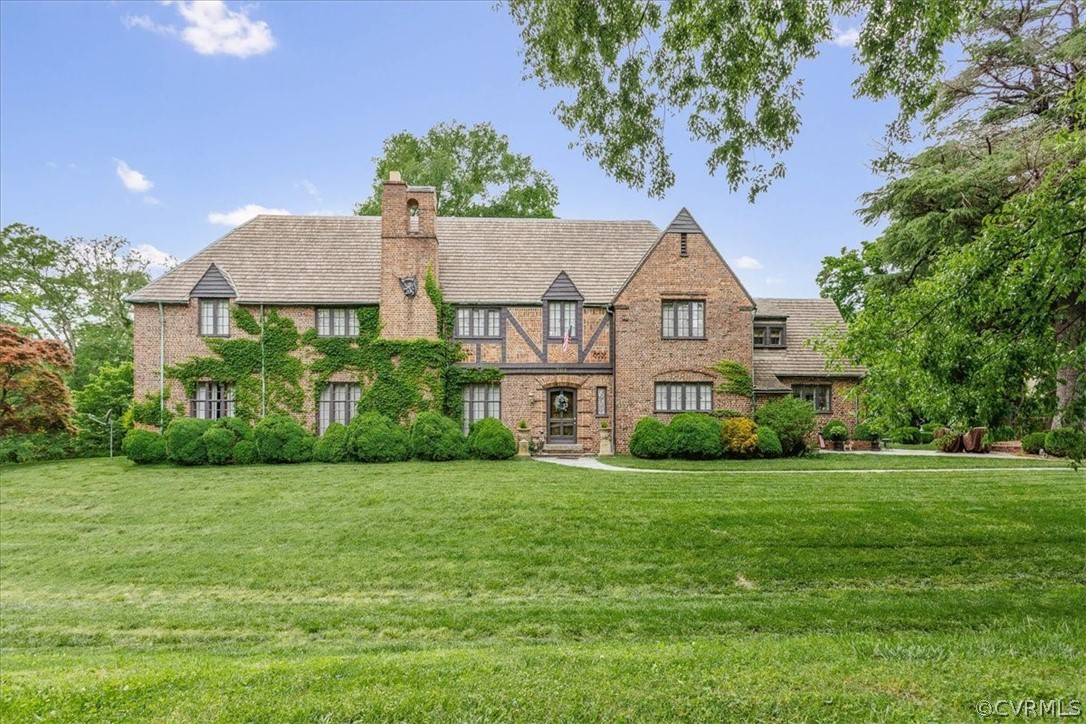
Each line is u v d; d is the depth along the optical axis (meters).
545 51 9.28
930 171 21.55
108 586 9.91
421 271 24.16
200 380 23.77
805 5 8.31
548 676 4.96
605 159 10.35
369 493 15.25
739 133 9.72
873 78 8.85
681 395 23.36
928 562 9.85
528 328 24.59
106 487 16.81
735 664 5.15
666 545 10.91
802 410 21.89
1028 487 14.49
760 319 27.78
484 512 13.19
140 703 4.57
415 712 4.36
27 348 23.17
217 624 8.20
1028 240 6.95
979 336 7.42
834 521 11.73
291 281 24.67
